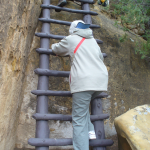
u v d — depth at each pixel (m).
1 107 1.58
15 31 1.82
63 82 2.62
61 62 2.71
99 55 1.96
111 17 3.74
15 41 1.81
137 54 3.12
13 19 1.72
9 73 1.72
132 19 2.91
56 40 2.81
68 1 3.36
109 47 3.01
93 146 2.15
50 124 2.39
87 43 1.91
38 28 2.85
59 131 2.40
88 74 1.73
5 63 1.63
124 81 2.85
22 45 2.10
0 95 1.54
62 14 3.10
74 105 1.85
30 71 2.55
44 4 2.83
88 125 2.00
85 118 1.90
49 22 2.71
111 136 2.53
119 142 2.04
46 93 2.22
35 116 2.09
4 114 1.67
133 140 1.70
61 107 2.50
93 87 1.71
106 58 2.90
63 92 2.28
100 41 2.79
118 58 2.97
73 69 1.85
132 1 2.94
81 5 3.27
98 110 2.37
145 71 3.05
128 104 2.75
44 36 2.53
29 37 2.47
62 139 2.04
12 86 1.83
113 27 3.30
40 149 1.97
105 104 2.64
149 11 3.09
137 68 3.02
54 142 2.00
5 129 1.73
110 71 2.84
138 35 3.53
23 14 2.07
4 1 1.51
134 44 3.20
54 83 2.58
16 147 2.24
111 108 2.65
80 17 3.17
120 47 3.07
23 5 2.00
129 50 3.10
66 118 2.18
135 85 2.89
